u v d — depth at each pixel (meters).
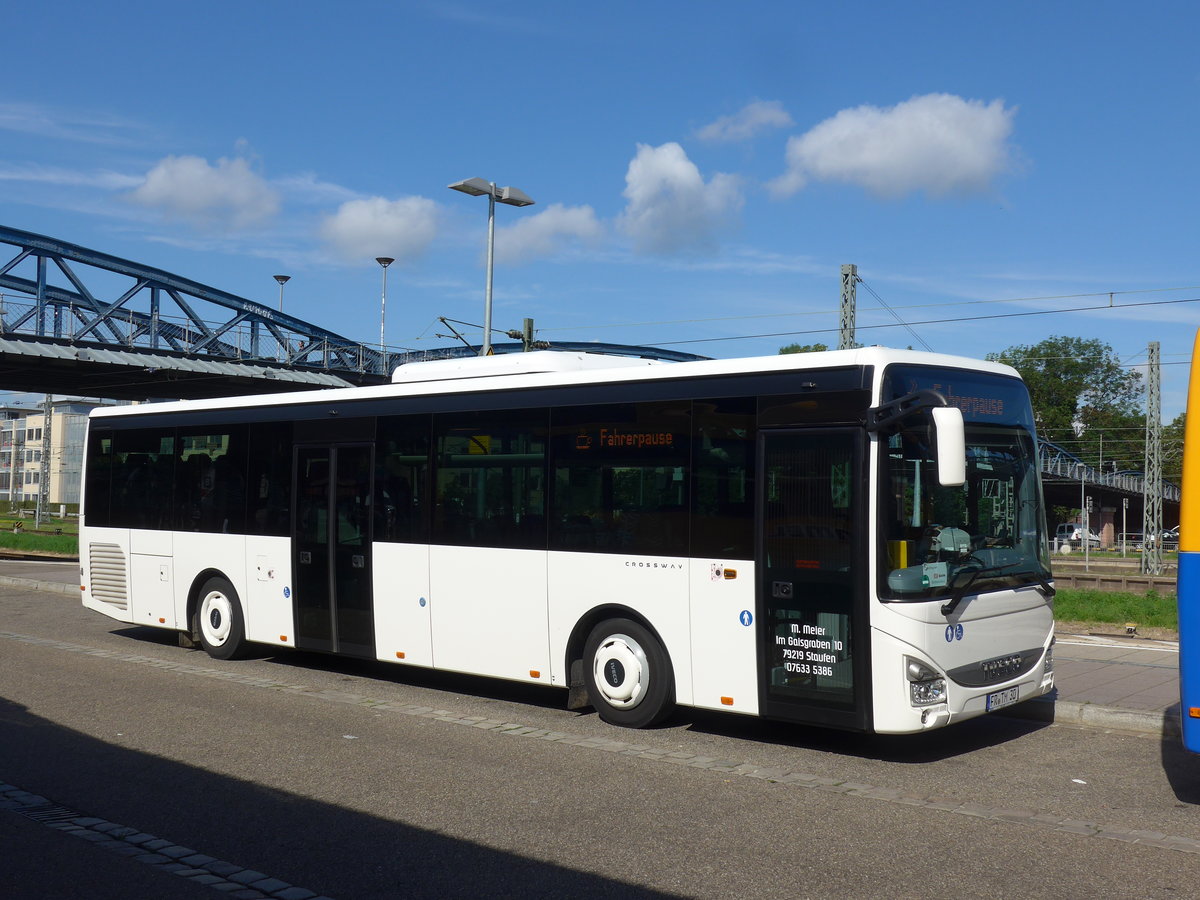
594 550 9.74
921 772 8.09
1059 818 6.88
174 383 49.56
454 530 10.84
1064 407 100.50
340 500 11.97
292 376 49.31
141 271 63.03
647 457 9.47
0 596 21.69
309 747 8.80
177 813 6.92
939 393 8.27
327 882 5.68
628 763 8.33
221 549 13.37
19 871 5.81
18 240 55.72
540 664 10.12
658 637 9.39
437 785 7.62
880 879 5.72
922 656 8.02
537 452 10.24
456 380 10.98
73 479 97.50
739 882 5.67
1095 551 76.12
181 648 14.48
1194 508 6.88
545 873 5.81
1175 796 7.43
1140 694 10.47
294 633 12.42
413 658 11.15
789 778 7.89
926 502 8.32
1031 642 9.06
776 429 8.67
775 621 8.60
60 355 40.72
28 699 10.77
